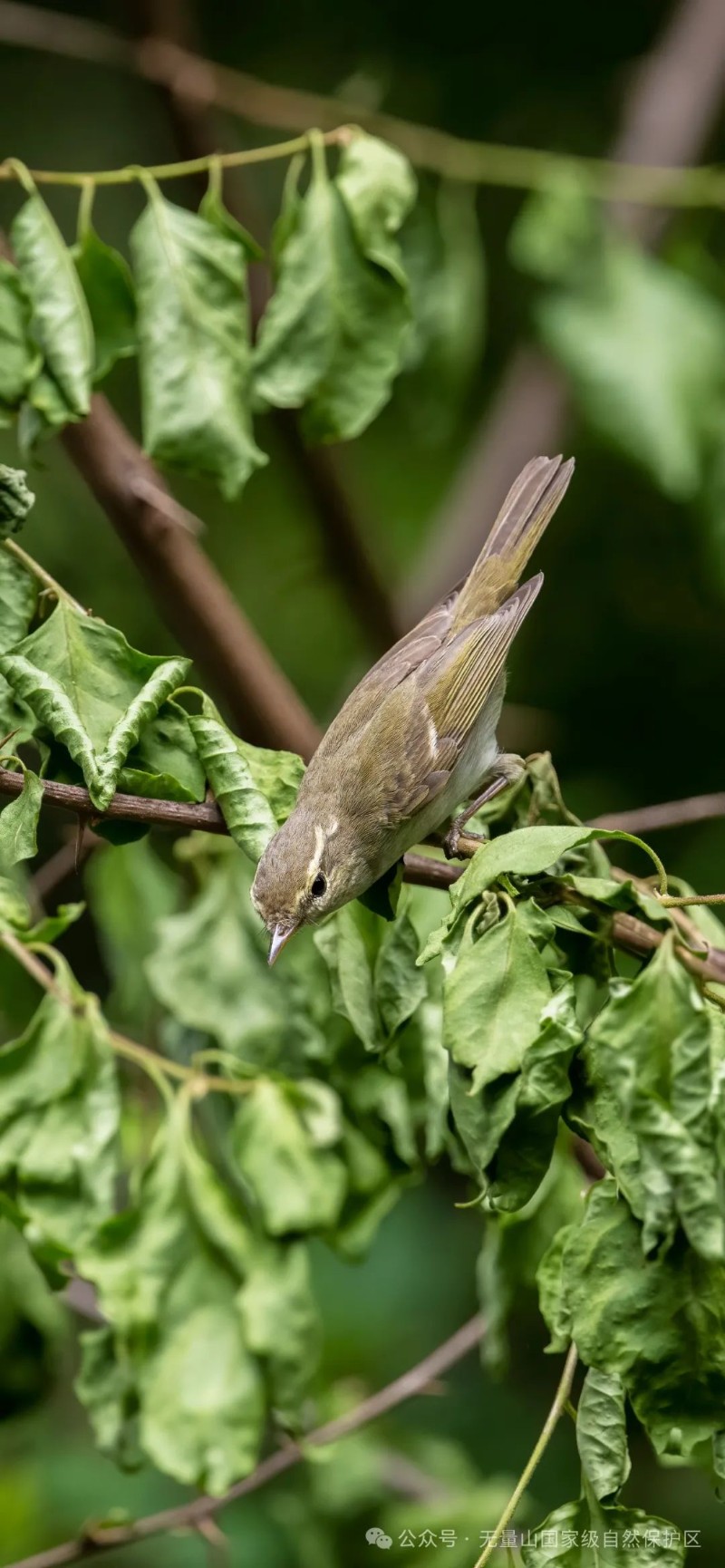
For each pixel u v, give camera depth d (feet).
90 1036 21.99
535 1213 25.71
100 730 21.31
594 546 53.26
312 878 25.75
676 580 53.06
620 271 36.55
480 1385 44.19
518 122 54.24
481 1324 30.04
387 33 55.21
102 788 20.30
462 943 18.30
